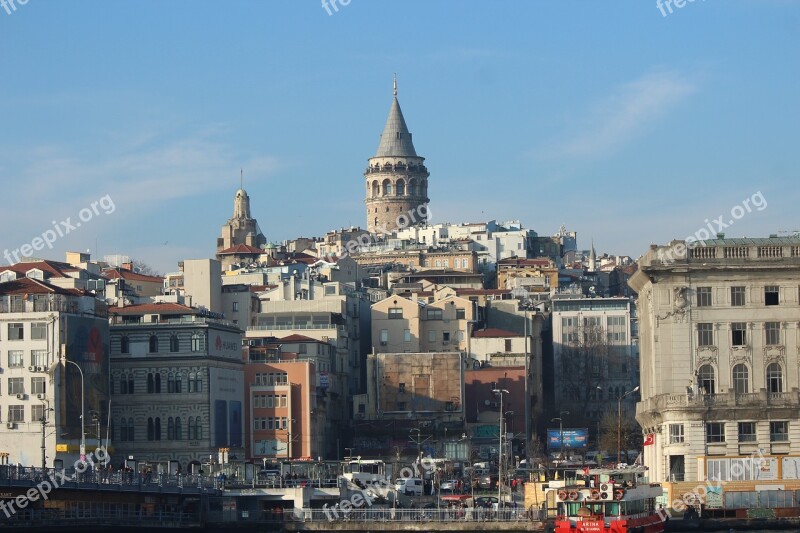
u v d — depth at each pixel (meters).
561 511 189.25
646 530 192.62
